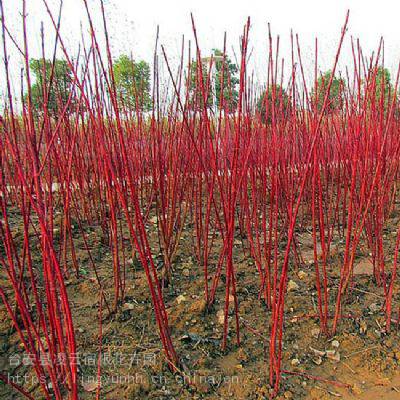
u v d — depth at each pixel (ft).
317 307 5.63
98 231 8.00
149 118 8.78
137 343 4.82
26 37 2.98
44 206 3.32
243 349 4.77
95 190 7.98
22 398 3.92
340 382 4.35
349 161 6.95
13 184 9.02
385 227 8.57
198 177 6.32
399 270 6.69
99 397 4.00
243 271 6.72
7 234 3.19
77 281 6.17
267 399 4.09
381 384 4.31
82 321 5.21
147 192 8.89
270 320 5.38
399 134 6.26
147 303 5.67
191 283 6.25
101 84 5.09
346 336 5.04
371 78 5.49
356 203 6.67
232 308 5.60
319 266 6.91
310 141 4.44
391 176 6.75
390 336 5.08
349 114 6.40
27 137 3.82
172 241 7.30
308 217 8.95
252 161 5.51
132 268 6.66
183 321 5.22
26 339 4.66
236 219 8.79
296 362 4.61
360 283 6.31
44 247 3.00
